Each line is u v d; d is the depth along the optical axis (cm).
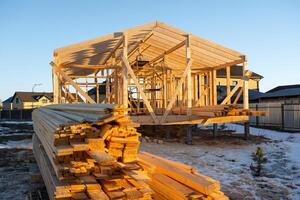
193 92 2031
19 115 4366
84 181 350
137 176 329
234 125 2211
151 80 1962
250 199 590
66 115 580
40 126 743
